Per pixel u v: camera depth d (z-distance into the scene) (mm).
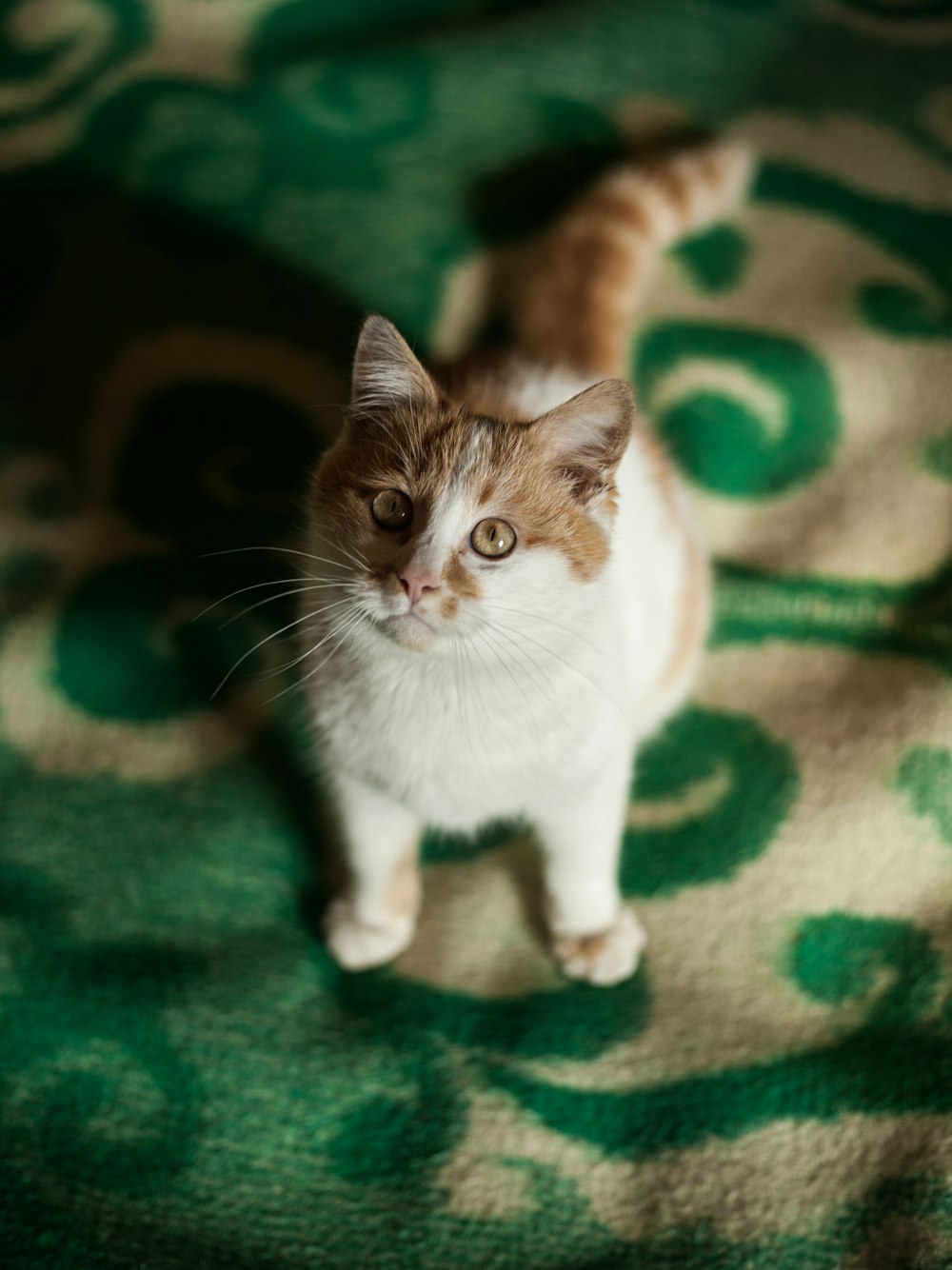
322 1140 666
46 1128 662
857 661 783
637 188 847
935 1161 646
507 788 670
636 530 713
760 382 839
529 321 805
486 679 643
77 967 701
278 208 869
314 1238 643
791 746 762
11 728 767
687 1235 642
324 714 672
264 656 791
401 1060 685
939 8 949
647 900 729
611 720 667
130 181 876
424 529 629
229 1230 644
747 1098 668
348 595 642
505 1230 646
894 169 891
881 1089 666
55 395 843
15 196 878
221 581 805
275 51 924
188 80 908
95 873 729
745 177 872
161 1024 688
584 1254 641
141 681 782
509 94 904
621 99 909
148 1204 647
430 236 869
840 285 858
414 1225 646
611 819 687
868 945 704
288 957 715
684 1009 699
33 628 787
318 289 855
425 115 896
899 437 828
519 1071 682
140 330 851
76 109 903
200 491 828
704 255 872
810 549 816
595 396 632
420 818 698
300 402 842
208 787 757
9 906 714
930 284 856
